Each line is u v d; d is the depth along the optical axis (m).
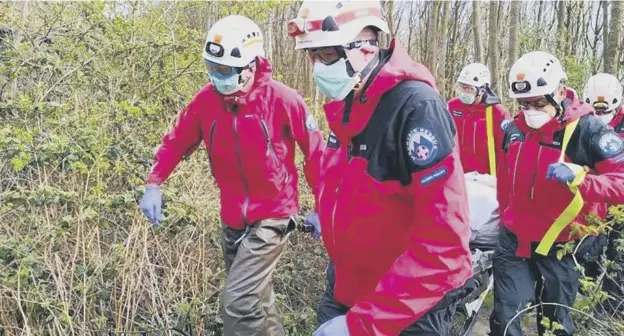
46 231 3.20
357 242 1.94
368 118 1.79
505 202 3.53
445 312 2.03
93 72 4.62
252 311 3.09
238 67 2.94
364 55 1.77
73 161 3.43
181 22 6.80
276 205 3.21
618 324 3.13
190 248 3.92
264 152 3.11
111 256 3.52
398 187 1.81
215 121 3.15
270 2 5.79
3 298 3.14
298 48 1.79
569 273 3.35
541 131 3.16
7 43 4.62
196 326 3.51
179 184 4.43
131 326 3.33
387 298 1.67
